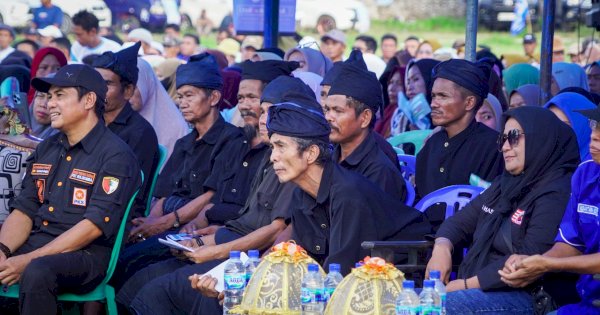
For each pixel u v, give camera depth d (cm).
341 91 639
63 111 655
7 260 629
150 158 776
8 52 1681
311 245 579
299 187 594
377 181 625
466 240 595
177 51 1867
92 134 664
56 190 666
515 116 557
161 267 679
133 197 665
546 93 789
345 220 559
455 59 707
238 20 1112
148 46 1697
